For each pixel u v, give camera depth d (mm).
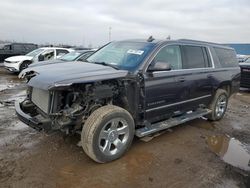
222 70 6336
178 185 3475
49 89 3447
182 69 5141
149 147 4641
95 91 3877
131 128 4180
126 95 4234
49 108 3797
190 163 4109
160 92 4641
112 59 4805
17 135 4984
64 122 3773
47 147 4469
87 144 3744
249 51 36000
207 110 6133
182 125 6090
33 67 4496
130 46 4977
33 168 3758
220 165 4094
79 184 3402
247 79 11477
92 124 3729
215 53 6246
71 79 3588
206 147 4805
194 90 5465
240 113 7695
